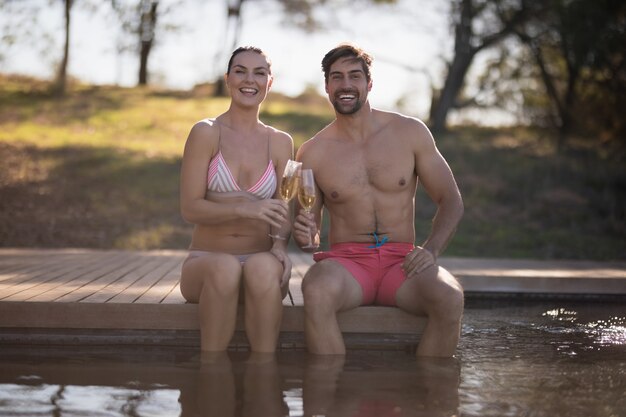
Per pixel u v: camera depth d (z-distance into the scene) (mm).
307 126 16656
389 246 3848
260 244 3898
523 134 16344
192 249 3947
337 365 3330
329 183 3902
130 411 2568
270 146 3949
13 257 6840
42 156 12352
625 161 13023
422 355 3580
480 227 9797
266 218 3602
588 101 15359
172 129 16047
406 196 3924
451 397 2791
